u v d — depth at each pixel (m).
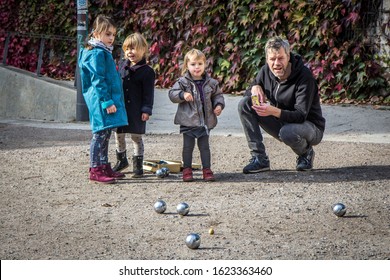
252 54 15.63
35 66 18.98
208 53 16.14
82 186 8.84
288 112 8.89
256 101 8.88
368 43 14.80
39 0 18.78
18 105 16.14
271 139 11.51
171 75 16.75
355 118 13.04
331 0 14.77
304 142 9.10
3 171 9.73
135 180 9.10
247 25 15.62
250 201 7.97
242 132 12.12
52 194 8.50
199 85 8.81
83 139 12.01
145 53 9.10
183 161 8.98
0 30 18.98
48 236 6.94
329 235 6.81
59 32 18.58
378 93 14.73
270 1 15.28
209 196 8.22
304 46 15.16
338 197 8.09
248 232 6.92
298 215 7.44
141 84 9.04
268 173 9.27
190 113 8.82
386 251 6.36
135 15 17.22
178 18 16.52
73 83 17.14
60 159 10.43
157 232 6.98
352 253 6.32
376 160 9.90
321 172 9.27
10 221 7.45
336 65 14.73
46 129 13.17
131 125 9.01
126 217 7.49
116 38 17.55
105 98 8.69
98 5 17.94
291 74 8.92
